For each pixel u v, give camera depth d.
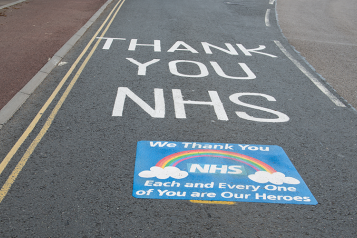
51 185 4.03
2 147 4.74
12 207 3.66
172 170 4.42
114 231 3.43
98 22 12.62
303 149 5.11
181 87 7.14
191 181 4.23
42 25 11.47
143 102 6.35
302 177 4.45
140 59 8.80
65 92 6.61
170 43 10.41
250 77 7.95
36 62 8.01
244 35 11.84
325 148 5.18
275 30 12.88
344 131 5.73
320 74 8.41
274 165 4.67
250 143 5.18
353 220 3.76
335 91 7.38
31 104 6.06
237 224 3.62
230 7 16.92
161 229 3.49
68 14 13.38
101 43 10.04
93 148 4.81
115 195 3.92
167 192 4.02
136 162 4.55
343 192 4.21
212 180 4.27
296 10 17.72
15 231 3.36
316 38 12.16
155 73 7.86
